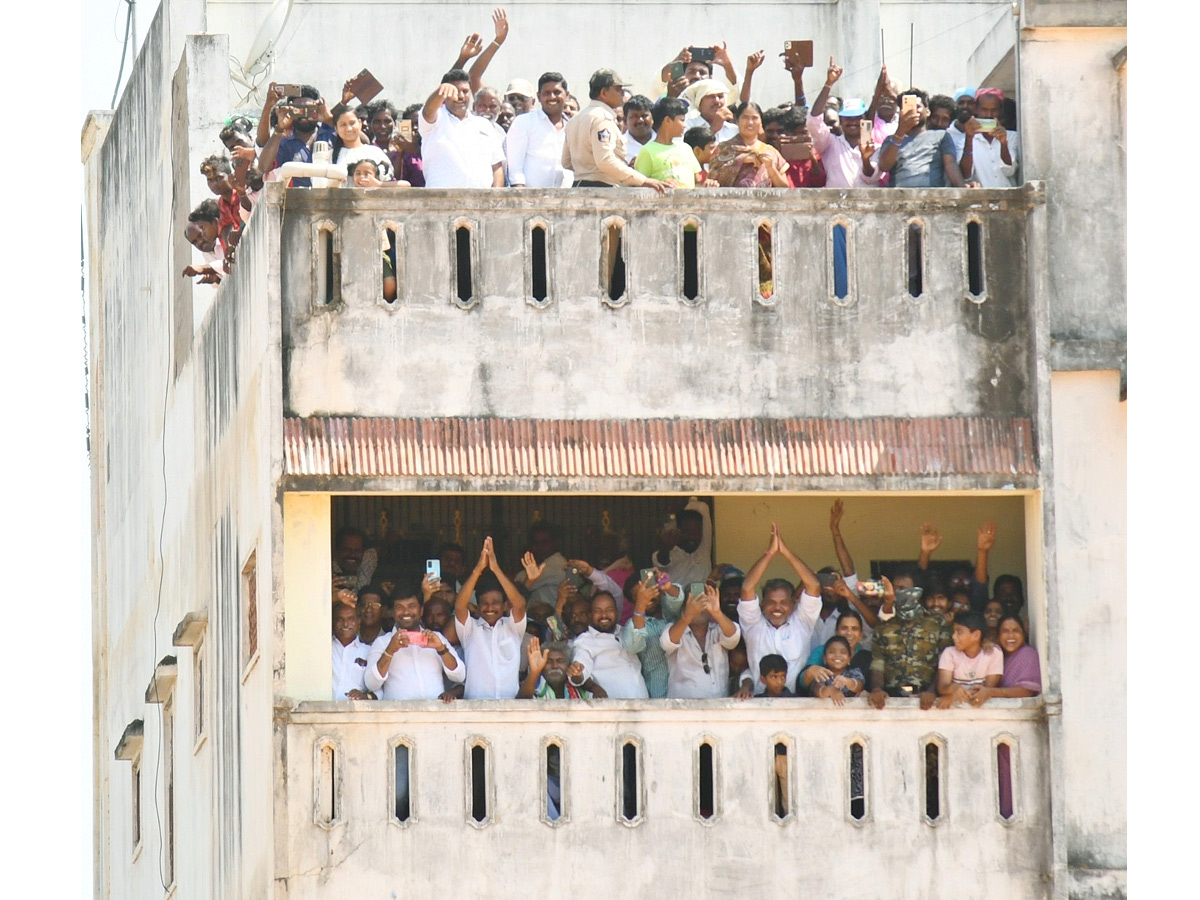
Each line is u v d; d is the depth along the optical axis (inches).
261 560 3262.8
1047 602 3257.9
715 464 3277.6
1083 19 3393.2
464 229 3307.1
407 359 3265.3
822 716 3235.7
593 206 3309.5
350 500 3737.7
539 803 3196.4
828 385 3314.5
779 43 4456.2
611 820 3203.7
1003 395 3329.2
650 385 3294.8
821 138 3563.0
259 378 3304.6
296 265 3262.8
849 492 3289.9
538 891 3186.5
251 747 3344.0
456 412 3265.3
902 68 4441.4
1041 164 3383.4
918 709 3243.1
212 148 3973.9
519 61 4411.9
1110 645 3257.9
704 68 3814.0
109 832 4982.8
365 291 3270.2
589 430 3275.1
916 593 3316.9
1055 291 3356.3
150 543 4461.1
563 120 3713.1
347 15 4377.5
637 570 3636.8
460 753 3193.9
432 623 3287.4
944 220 3344.0
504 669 3270.2
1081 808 3233.3
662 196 3314.5
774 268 3326.8
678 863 3206.2
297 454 3216.0
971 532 3663.9
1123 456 3294.8
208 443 3791.8
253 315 3366.1
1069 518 3284.9
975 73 4124.0
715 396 3299.7
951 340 3329.2
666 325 3304.6
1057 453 3299.7
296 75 4352.9
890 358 3324.3
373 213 3280.0
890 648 3299.7
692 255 3348.9
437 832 3176.7
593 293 3299.7
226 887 3550.7
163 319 4323.3
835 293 3336.6
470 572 3599.9
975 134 3484.3
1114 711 3250.5
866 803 3230.8
